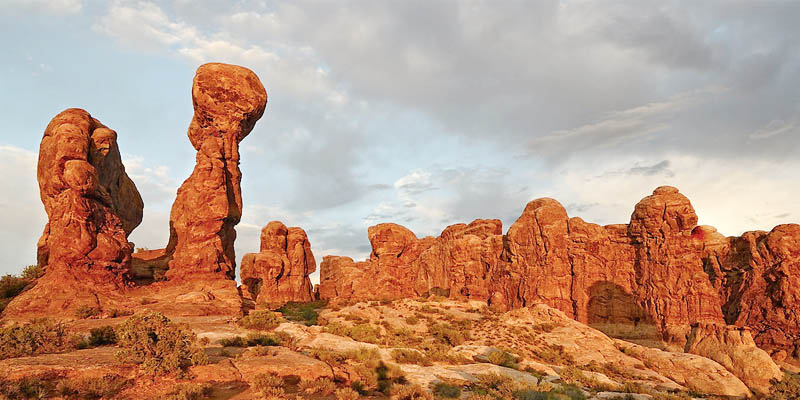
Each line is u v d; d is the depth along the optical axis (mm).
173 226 54844
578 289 59688
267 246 80938
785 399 34375
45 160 41531
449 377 26281
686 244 56094
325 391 19391
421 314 54375
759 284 53000
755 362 37750
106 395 15797
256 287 74312
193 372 18422
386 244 75875
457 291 67250
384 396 20844
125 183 61219
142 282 45781
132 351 17953
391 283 73938
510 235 65125
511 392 24484
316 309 61969
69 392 15422
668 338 52531
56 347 20828
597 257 60938
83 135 42031
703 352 41469
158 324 18875
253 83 51625
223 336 27547
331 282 101125
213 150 48344
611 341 45969
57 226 38094
